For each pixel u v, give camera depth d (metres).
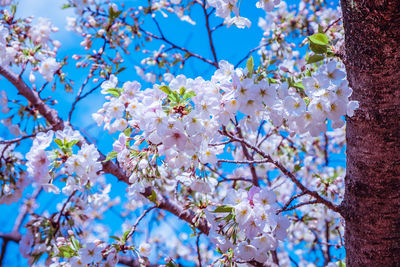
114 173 1.14
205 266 0.95
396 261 0.90
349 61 0.85
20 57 1.18
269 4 0.85
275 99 0.80
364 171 0.88
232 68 0.83
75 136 0.96
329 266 1.13
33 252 1.16
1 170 1.20
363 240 0.91
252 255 0.84
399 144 0.86
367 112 0.85
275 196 0.83
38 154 0.93
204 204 0.95
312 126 0.79
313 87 0.78
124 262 1.12
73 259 0.98
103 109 0.98
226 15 0.89
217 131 0.84
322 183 1.19
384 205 0.88
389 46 0.81
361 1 0.80
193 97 0.80
